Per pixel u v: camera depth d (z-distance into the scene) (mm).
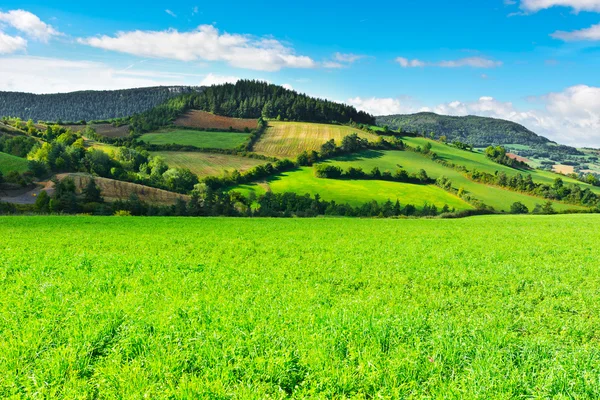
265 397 5758
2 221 48188
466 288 13789
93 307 9977
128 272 16344
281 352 7066
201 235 34719
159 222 50688
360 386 6219
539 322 9930
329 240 30031
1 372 6559
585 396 5746
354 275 16031
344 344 7656
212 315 9344
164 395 5762
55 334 8250
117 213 72500
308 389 6203
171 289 12758
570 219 54594
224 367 6562
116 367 6672
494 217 67562
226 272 16391
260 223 49781
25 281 13828
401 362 6602
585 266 17391
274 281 14836
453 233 35281
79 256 20406
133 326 8328
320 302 11586
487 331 8469
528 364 6797
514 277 15328
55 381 6266
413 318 9273
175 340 7699
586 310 10914
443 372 6613
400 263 18875
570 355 7105
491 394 5711
